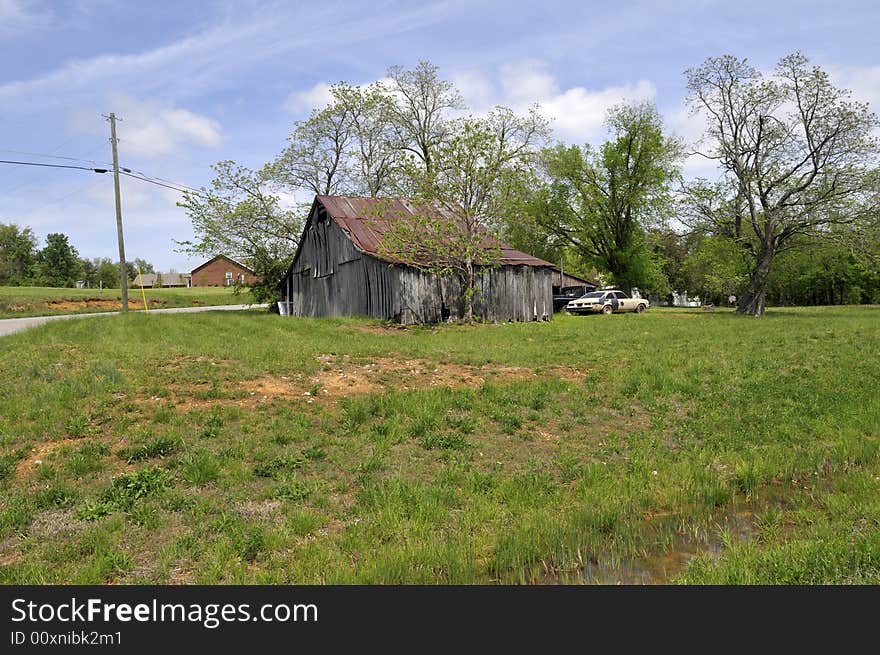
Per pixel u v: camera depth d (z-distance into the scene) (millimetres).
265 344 15328
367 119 43156
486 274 27719
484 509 6402
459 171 25766
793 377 13062
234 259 38469
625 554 5594
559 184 49312
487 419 9781
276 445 7957
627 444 9031
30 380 10211
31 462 7102
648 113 46750
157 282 90875
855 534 5508
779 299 65062
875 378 13062
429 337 19688
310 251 32906
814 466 8047
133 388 10008
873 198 33125
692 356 15773
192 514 5910
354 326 22547
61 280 95188
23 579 4762
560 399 11188
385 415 9594
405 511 6223
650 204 46656
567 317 32844
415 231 25109
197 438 8031
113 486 6422
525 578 5105
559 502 6789
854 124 32688
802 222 35312
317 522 5879
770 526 6062
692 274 59375
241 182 36844
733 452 8656
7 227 95375
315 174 41719
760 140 35844
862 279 59531
